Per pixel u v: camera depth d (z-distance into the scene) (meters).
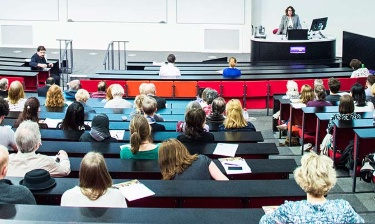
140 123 5.56
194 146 6.07
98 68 16.84
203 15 19.53
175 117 8.59
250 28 19.45
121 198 4.28
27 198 4.18
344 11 18.45
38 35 20.16
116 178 5.28
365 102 8.55
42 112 7.97
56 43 20.16
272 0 19.33
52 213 3.79
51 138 6.55
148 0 19.59
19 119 7.09
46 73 13.45
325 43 15.70
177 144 5.00
